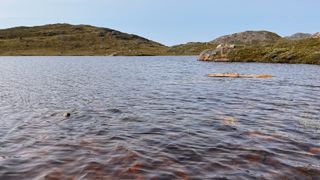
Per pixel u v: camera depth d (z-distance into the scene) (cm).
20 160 1191
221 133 1559
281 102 2495
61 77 4981
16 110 2184
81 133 1563
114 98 2734
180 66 7956
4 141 1435
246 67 7219
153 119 1884
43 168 1112
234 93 3019
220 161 1175
